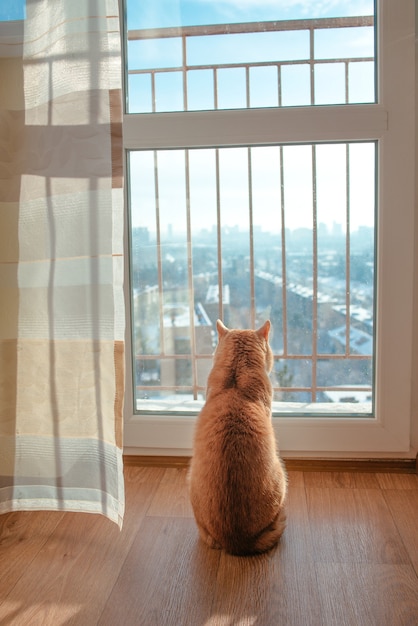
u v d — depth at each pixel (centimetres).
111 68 138
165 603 121
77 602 122
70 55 139
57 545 144
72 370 148
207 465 137
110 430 147
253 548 136
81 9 137
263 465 136
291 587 125
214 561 135
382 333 177
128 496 168
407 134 168
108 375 146
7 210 147
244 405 144
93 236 142
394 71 165
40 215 145
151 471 185
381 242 173
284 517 145
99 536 147
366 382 191
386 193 171
